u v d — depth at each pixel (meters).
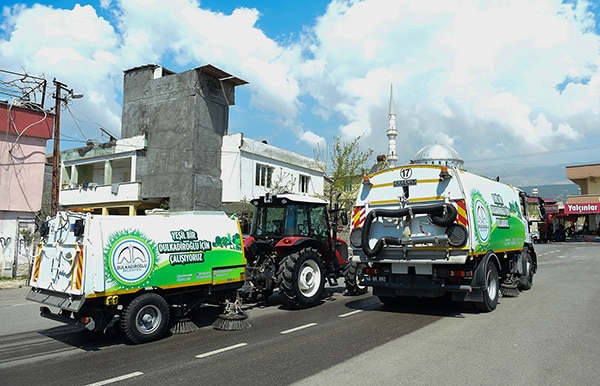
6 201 17.12
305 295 9.96
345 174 29.62
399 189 9.56
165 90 28.27
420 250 9.12
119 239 6.73
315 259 10.27
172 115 27.75
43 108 18.92
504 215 10.88
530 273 12.89
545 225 46.28
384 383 4.98
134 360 5.96
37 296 7.31
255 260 10.60
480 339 6.96
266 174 28.61
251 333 7.52
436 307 10.08
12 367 5.68
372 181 9.95
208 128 27.48
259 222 10.98
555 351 6.25
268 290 10.83
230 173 27.00
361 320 8.62
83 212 6.86
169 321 7.59
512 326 7.88
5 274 16.69
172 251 7.34
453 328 7.80
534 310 9.38
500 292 11.35
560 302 10.34
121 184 28.42
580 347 6.45
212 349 6.48
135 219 6.99
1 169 17.06
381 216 9.53
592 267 19.14
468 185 9.12
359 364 5.69
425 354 6.12
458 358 5.93
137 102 29.39
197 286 7.77
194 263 7.63
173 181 27.02
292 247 10.11
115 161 30.42
